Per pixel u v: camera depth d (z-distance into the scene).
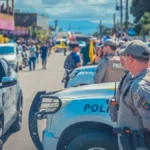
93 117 5.48
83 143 5.51
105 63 7.89
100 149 5.50
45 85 18.80
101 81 7.96
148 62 4.15
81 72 10.38
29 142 8.34
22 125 9.77
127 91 4.15
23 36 81.12
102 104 5.50
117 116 4.68
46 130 5.84
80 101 5.60
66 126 5.59
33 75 24.05
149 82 3.97
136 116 4.13
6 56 25.34
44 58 29.12
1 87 7.31
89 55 14.41
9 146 8.07
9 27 55.88
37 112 5.70
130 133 4.15
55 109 5.72
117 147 5.45
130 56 4.15
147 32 39.38
